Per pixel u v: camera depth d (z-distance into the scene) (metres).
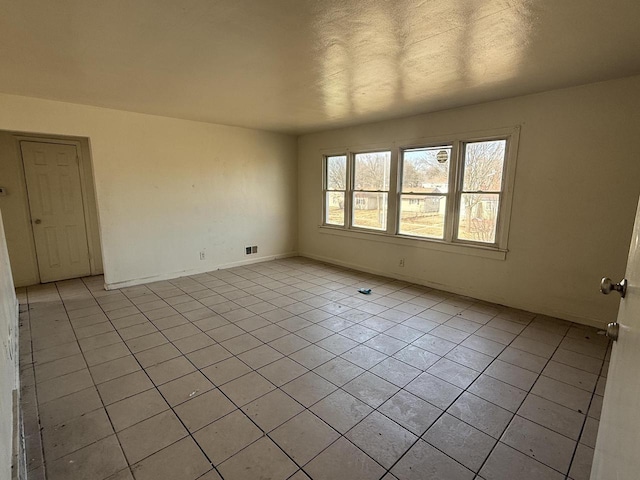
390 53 2.41
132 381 2.38
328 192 5.98
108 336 3.07
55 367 2.55
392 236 4.91
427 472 1.64
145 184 4.55
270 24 1.99
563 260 3.39
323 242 6.10
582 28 2.02
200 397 2.20
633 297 0.80
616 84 2.94
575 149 3.20
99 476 1.61
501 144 3.76
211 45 2.29
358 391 2.28
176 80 3.03
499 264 3.85
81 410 2.07
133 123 4.36
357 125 5.18
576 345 2.91
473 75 2.86
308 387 2.32
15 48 2.32
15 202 4.40
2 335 1.68
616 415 0.83
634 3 1.74
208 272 5.32
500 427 1.95
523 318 3.49
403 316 3.56
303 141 6.18
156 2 1.75
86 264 5.06
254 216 5.85
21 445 1.65
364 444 1.81
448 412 2.07
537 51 2.36
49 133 3.78
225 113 4.39
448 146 4.20
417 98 3.59
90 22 1.97
